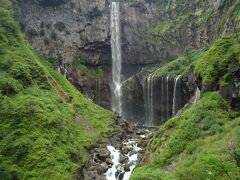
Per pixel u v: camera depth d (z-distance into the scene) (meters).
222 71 57.62
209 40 103.75
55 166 52.69
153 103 98.94
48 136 57.78
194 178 34.16
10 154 53.19
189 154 47.38
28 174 50.72
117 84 108.06
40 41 97.44
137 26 115.12
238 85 52.50
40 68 77.44
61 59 99.38
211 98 55.47
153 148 55.88
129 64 111.38
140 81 103.50
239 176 29.34
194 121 52.62
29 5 97.62
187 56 101.69
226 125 48.88
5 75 68.31
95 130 75.62
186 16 114.12
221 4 103.06
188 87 84.81
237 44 60.22
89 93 100.69
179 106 89.56
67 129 64.06
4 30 79.69
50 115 62.19
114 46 109.38
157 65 110.50
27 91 68.44
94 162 62.97
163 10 120.12
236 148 32.88
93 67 106.00
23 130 56.81
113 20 109.88
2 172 49.59
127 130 82.12
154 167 48.94
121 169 59.88
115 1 110.94
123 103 105.38
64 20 102.50
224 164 31.64
